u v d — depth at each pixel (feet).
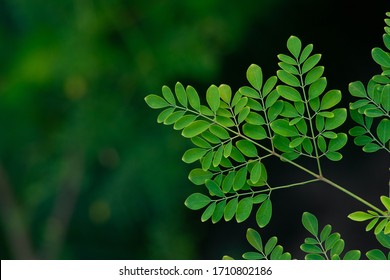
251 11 8.39
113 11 7.47
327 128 3.55
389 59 3.56
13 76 7.88
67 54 7.52
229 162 3.57
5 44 8.17
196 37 7.57
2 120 8.27
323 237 3.70
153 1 7.52
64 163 8.18
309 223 3.71
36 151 8.34
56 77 7.69
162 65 7.59
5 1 8.14
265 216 3.56
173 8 7.59
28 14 7.78
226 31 7.87
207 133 3.55
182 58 7.54
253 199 3.57
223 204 3.58
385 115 3.57
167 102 3.57
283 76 3.55
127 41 7.47
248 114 3.55
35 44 7.70
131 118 7.93
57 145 8.11
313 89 3.54
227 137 3.55
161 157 8.07
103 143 7.94
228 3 8.06
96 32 7.49
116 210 8.21
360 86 3.59
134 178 8.09
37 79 7.75
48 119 8.21
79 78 7.63
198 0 7.57
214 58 7.87
